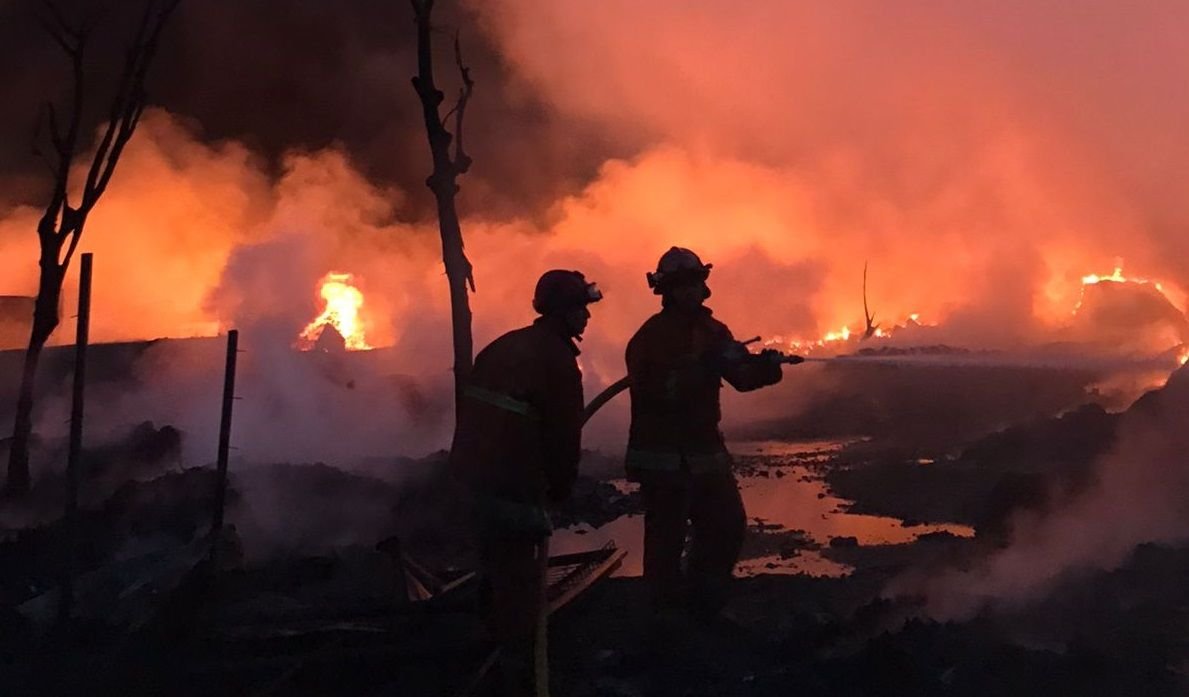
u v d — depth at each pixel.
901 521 9.79
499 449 4.59
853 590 7.18
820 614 6.57
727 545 6.16
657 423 6.08
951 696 4.98
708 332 6.11
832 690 5.15
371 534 9.47
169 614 5.99
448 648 5.51
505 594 4.67
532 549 4.69
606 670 5.68
